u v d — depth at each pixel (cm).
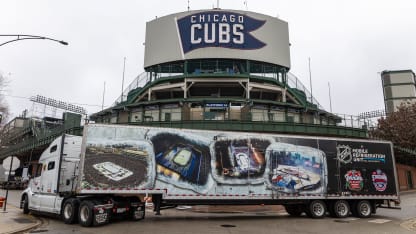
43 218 1543
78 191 1323
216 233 1150
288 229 1275
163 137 1494
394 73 8619
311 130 3073
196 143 1532
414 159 4941
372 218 1692
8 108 5162
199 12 4228
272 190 1581
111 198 1401
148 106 3747
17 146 5209
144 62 4422
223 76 3847
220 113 3397
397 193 1777
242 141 1595
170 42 4250
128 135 1444
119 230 1191
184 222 1467
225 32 4131
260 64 4191
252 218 1689
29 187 1734
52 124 5753
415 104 5625
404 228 1334
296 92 4222
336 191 1678
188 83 3931
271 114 3612
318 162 1684
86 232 1141
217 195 1505
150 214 1881
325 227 1341
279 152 1636
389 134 5419
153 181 1438
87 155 1363
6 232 1101
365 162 1766
